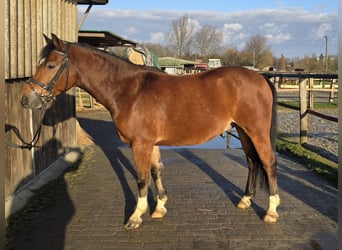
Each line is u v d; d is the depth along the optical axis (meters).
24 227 3.98
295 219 4.14
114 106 3.93
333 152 7.44
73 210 4.48
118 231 3.87
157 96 3.88
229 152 8.09
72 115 8.04
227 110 3.94
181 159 7.35
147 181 3.98
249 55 58.47
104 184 5.57
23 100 3.74
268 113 3.96
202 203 4.68
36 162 5.64
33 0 5.47
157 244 3.56
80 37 11.33
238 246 3.51
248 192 4.46
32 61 5.44
